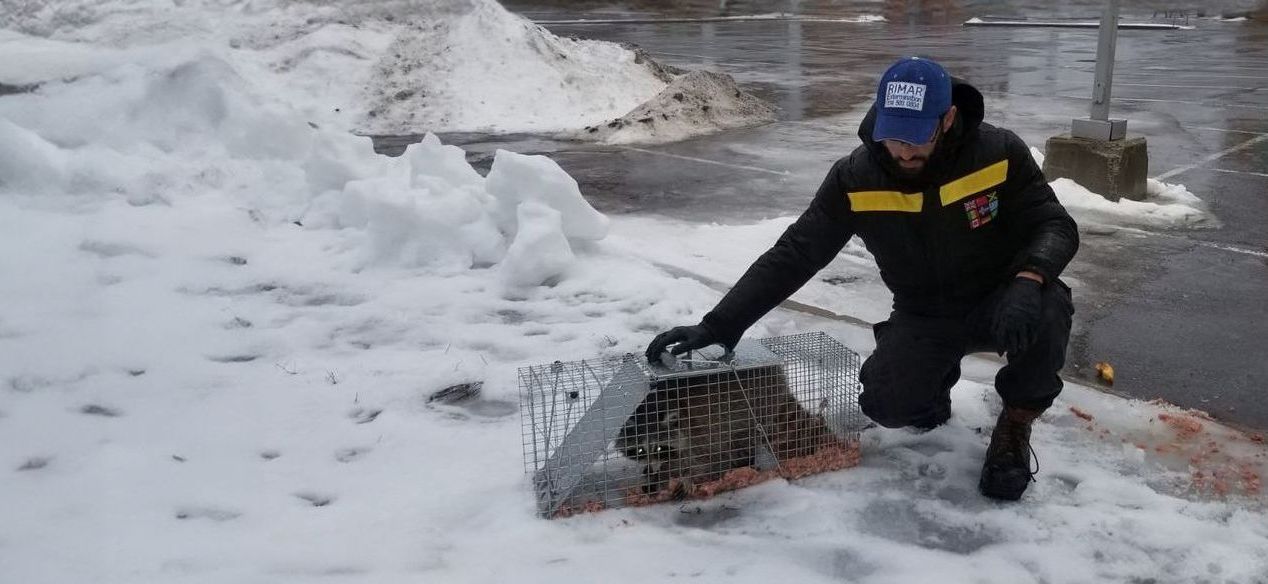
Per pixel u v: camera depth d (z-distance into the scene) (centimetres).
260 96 879
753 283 333
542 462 362
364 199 671
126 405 420
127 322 515
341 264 614
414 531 320
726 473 344
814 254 333
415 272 601
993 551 305
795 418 353
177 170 775
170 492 346
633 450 338
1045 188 312
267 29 1341
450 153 689
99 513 330
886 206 314
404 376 448
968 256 318
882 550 305
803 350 374
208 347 484
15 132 742
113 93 850
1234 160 964
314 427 399
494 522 325
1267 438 385
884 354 344
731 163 991
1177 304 555
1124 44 2284
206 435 392
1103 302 561
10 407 414
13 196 722
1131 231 708
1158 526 314
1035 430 387
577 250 633
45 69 1185
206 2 1378
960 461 360
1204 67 1814
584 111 1308
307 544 311
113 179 747
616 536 316
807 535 316
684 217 777
